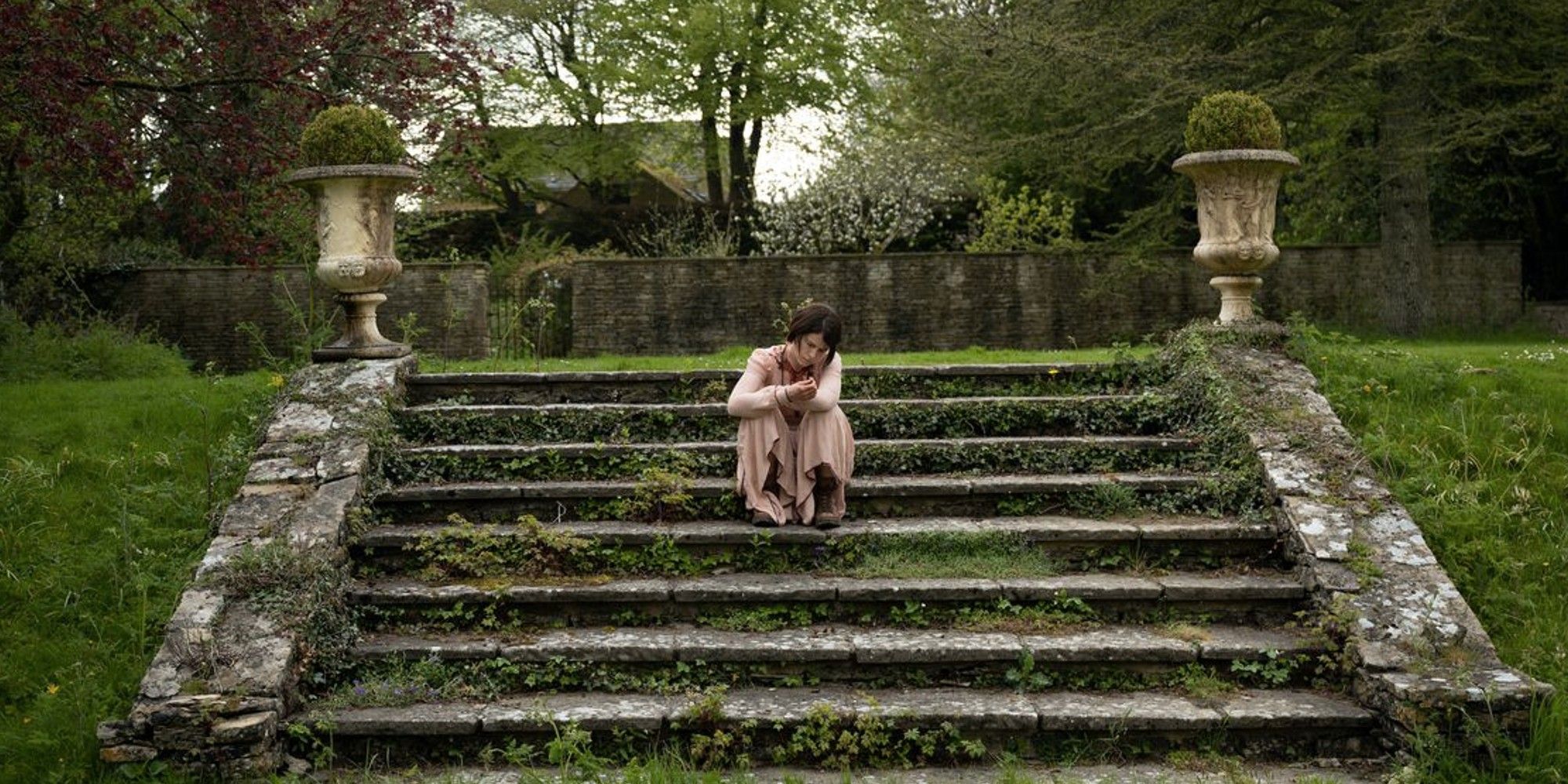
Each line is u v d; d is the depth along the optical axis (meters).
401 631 6.38
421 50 12.85
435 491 7.19
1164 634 6.25
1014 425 8.18
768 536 6.82
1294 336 8.48
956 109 20.33
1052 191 23.30
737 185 30.44
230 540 6.49
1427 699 5.46
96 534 7.35
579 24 30.08
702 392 8.48
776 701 5.79
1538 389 8.65
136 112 11.28
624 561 6.79
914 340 20.06
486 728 5.56
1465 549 7.01
